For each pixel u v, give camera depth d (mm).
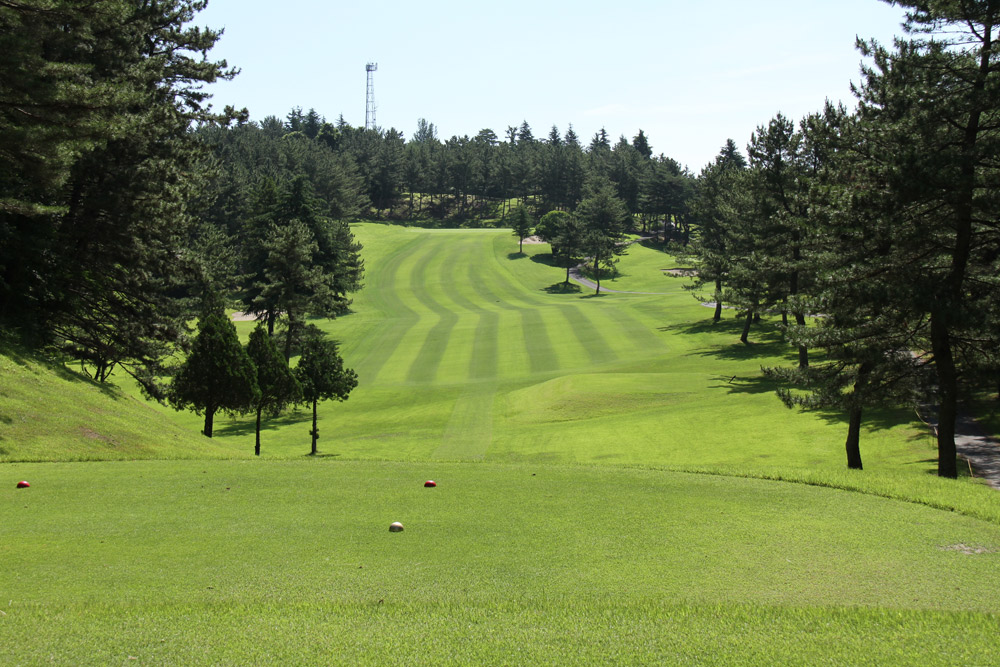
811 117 27297
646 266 127125
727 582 8125
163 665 5820
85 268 28797
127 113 24609
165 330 31203
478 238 141875
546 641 6336
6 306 25594
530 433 36562
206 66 31484
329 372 34844
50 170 19312
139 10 27531
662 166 156125
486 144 193375
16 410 17984
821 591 7844
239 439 38688
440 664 5891
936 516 11016
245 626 6621
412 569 8539
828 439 30094
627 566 8695
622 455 30453
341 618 6840
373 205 175125
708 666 5867
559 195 168000
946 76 20500
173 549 9219
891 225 20609
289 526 10359
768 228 42875
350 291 96438
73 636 6320
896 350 22703
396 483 13258
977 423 29828
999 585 8047
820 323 23578
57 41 19812
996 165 19516
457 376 53125
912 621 6785
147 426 20797
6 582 7914
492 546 9477
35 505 11391
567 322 72312
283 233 61031
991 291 20953
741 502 11922
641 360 56156
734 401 39469
